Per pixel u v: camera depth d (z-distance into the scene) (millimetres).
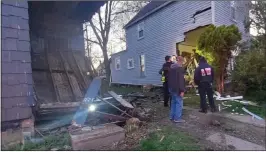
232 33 8297
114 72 21828
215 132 4934
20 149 4199
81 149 4156
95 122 5652
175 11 13344
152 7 15914
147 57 16250
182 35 12797
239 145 4195
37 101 5395
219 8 11273
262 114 6082
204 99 6555
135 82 17938
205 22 11266
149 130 5047
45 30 7957
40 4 7188
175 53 13336
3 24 4492
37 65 7000
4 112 4422
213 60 8578
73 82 6922
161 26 14641
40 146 4367
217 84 8766
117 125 5410
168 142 4312
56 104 5508
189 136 4652
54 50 7977
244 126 5270
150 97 9992
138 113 5988
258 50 8055
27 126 4691
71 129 4902
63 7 7500
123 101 6301
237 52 9219
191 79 11148
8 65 4516
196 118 6074
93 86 6340
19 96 4621
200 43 9078
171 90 5902
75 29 8648
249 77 7902
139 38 17188
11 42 4574
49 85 6527
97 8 7953
